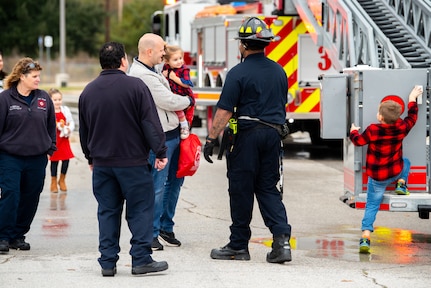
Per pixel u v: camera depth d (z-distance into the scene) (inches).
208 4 1095.6
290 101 820.0
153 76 411.2
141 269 360.8
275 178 387.5
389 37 584.4
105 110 353.7
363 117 415.8
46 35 3053.6
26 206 422.3
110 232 360.5
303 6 724.0
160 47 413.4
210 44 957.2
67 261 391.5
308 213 538.0
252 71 382.3
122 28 3267.7
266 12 892.0
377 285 345.1
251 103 381.7
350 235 465.4
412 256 408.5
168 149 417.4
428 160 418.0
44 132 419.5
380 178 406.6
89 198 596.1
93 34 3294.8
